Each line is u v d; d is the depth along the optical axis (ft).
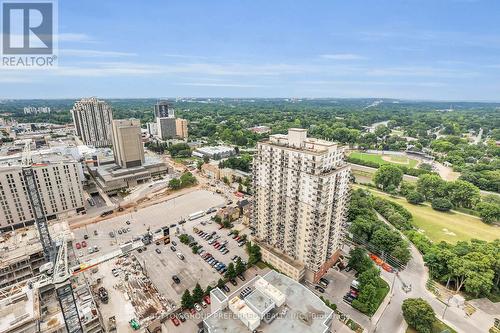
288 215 396.37
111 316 338.75
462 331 319.06
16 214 520.83
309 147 370.73
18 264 390.01
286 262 399.85
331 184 354.74
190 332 318.04
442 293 378.73
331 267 424.05
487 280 353.92
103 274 414.00
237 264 406.21
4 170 499.92
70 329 256.73
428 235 535.60
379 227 483.51
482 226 572.51
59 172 564.30
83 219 584.81
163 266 433.89
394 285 393.29
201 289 355.36
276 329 242.37
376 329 319.68
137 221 579.48
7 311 258.57
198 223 570.87
